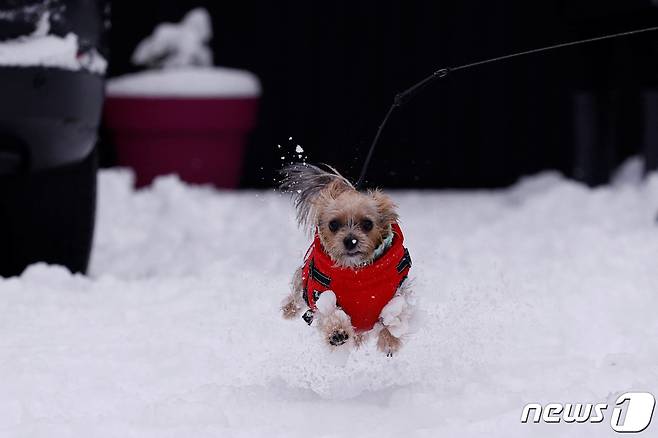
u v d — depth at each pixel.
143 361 8.76
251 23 22.81
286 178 8.66
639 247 13.07
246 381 8.34
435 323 9.88
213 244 15.16
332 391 8.11
